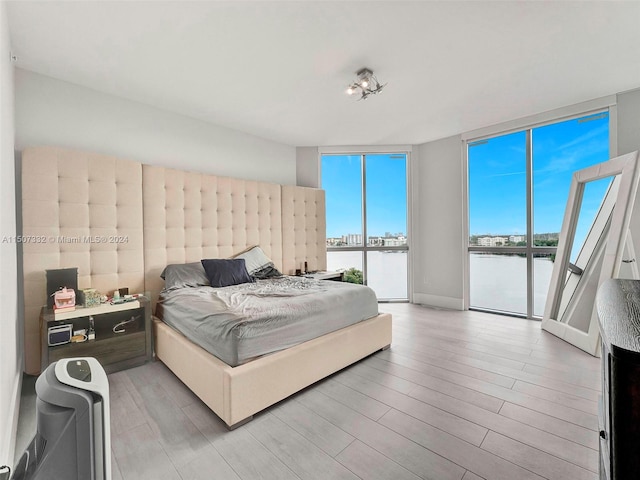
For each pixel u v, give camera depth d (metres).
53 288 2.33
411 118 3.70
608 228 2.89
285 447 1.56
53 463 0.53
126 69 2.54
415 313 4.25
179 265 3.12
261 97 3.08
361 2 1.82
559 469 1.39
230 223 3.75
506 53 2.37
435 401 1.98
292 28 2.05
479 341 3.10
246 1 1.80
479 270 4.39
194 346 2.11
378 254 5.09
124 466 1.43
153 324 2.76
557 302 3.38
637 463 0.57
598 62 2.51
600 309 0.84
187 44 2.21
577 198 3.31
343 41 2.20
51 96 2.64
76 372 0.60
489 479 1.34
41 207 2.40
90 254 2.66
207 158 3.71
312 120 3.71
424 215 4.81
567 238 3.37
